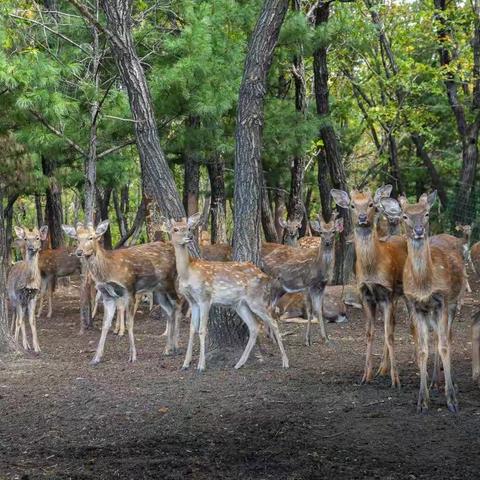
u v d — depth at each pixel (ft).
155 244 45.55
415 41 97.30
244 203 41.16
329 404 30.71
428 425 27.53
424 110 94.17
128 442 26.30
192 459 24.32
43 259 62.08
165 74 51.06
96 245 41.63
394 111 88.17
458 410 29.27
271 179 88.74
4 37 47.62
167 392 33.55
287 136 63.41
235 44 55.36
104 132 58.59
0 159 71.20
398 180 100.83
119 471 23.32
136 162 81.41
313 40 62.08
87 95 52.60
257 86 40.45
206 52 51.75
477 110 84.84
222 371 38.34
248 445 25.66
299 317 56.34
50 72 48.01
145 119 42.06
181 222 38.52
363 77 102.83
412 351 42.57
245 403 31.19
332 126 69.77
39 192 82.79
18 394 33.63
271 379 35.88
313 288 46.62
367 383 34.37
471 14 81.30
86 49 56.75
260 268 41.50
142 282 43.65
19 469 23.70
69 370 39.09
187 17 53.06
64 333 54.24
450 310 30.89
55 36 57.82
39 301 62.69
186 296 39.29
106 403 31.76
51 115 49.62
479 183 105.70
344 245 68.80
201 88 52.37
